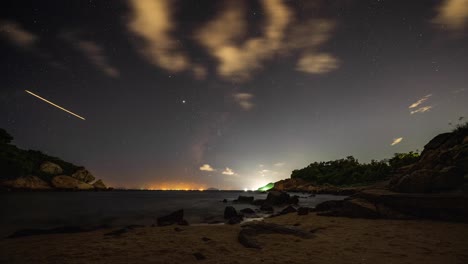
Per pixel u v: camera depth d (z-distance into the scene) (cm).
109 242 836
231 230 1109
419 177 1327
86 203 4084
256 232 912
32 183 9156
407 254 611
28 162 9688
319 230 986
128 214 2416
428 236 802
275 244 754
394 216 1207
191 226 1306
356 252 646
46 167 10894
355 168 12125
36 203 3894
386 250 656
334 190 9550
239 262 585
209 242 819
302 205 3350
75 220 1944
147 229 1173
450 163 1431
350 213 1338
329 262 568
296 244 748
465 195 1052
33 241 902
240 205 3644
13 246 799
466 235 796
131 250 714
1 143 9025
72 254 673
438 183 1248
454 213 1071
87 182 12519
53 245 802
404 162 7406
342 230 970
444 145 1802
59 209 2961
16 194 6988
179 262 593
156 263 586
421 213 1166
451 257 573
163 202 4516
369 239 795
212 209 2964
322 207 1802
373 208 1277
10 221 1898
